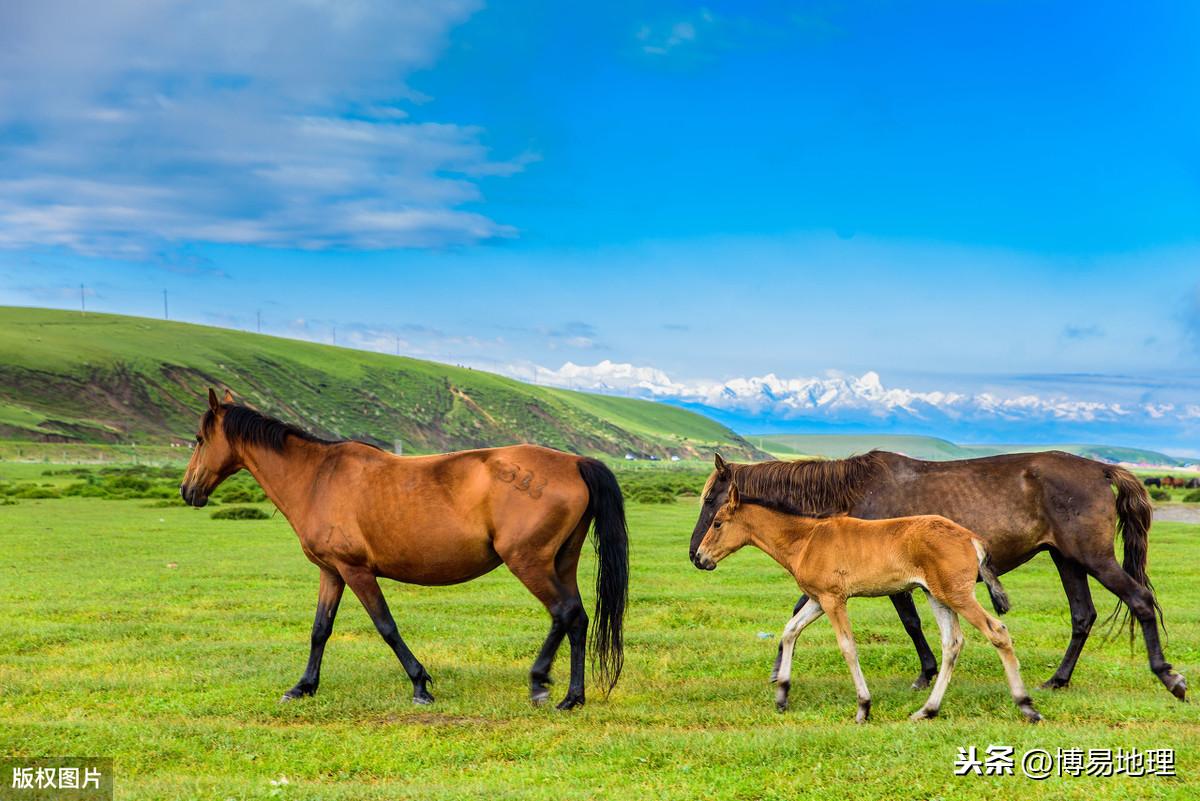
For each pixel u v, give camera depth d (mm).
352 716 8383
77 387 159250
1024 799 5855
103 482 57875
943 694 7941
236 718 8375
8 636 12078
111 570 19203
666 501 47906
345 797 6051
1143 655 10844
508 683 9586
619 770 6691
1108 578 8578
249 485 55500
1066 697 8219
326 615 9234
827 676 9891
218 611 14656
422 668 8797
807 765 6531
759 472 10094
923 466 9469
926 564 7672
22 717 8320
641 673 10180
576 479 8711
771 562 21203
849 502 9641
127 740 7441
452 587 17469
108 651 11430
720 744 6957
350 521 8922
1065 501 8727
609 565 8742
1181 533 27656
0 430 123875
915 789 6059
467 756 7188
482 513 8656
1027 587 17188
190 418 165625
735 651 11094
